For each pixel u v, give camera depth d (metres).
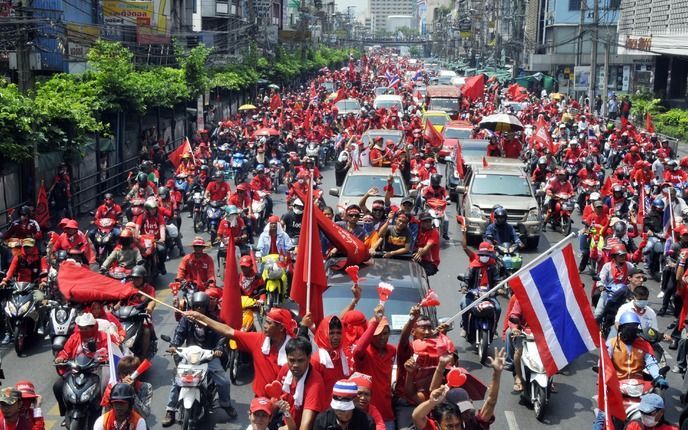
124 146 33.12
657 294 18.09
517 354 11.76
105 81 30.11
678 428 9.65
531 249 22.47
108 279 11.11
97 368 10.04
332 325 7.81
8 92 21.06
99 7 41.69
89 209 27.88
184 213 27.19
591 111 53.69
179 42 53.44
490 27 121.06
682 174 25.61
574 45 81.75
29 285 14.45
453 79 82.12
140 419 8.02
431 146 32.91
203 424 10.98
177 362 11.18
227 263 10.46
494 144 29.47
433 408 7.15
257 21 77.69
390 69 127.69
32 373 13.20
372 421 7.04
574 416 11.42
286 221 19.48
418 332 8.66
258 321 13.02
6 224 21.19
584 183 27.06
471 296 13.45
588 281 18.84
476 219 22.50
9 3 27.23
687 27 50.81
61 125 23.70
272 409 7.41
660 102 57.75
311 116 45.47
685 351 13.13
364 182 22.53
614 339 10.05
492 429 10.91
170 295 17.48
